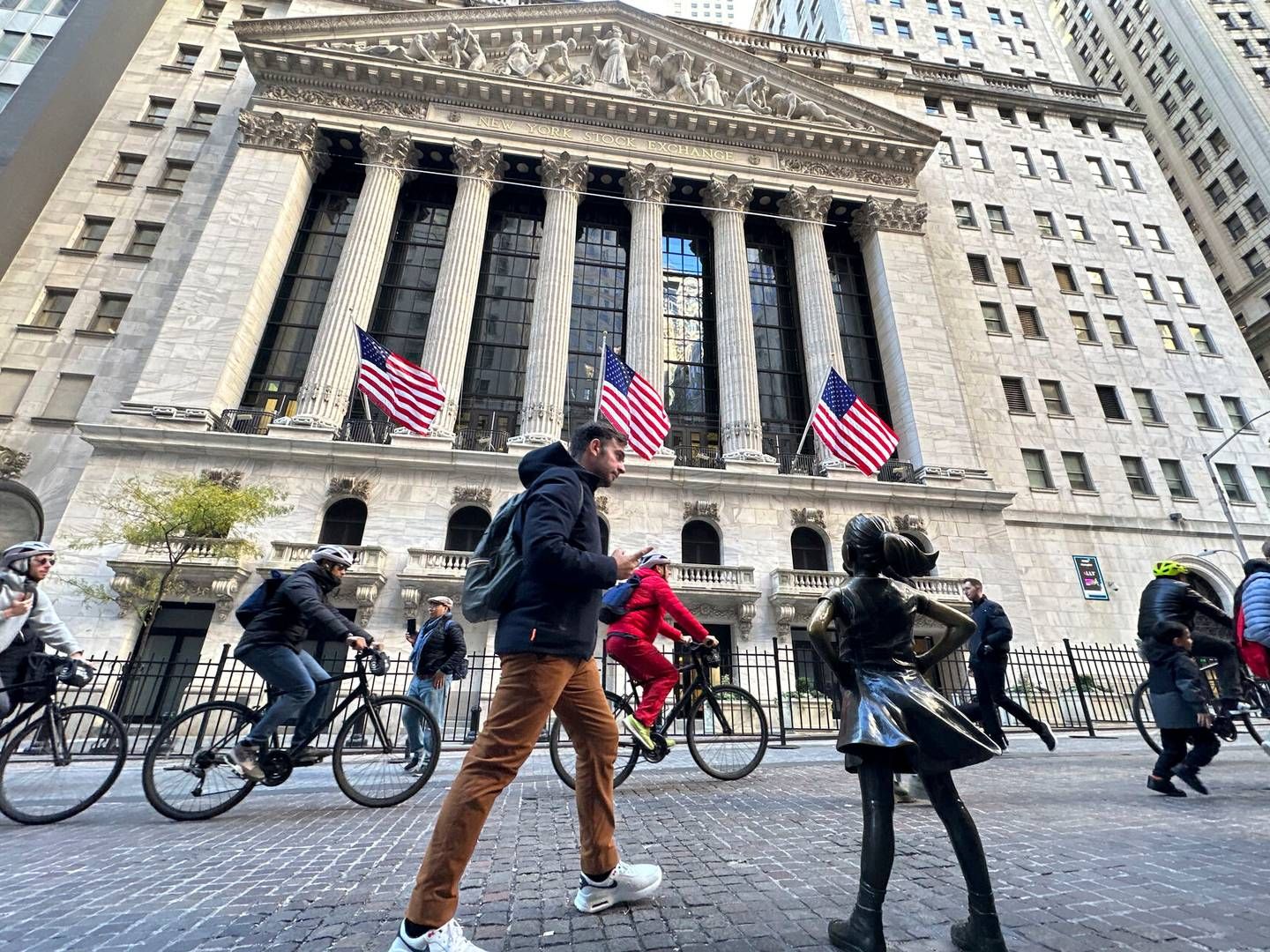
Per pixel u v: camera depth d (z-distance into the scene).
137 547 17.48
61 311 23.53
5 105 24.27
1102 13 54.66
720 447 25.38
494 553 2.92
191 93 28.28
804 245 28.41
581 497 2.90
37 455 20.75
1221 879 3.27
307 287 25.28
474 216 25.77
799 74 30.59
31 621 5.82
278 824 4.99
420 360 24.92
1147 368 29.89
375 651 5.64
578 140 28.17
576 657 2.72
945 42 42.12
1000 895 3.07
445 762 9.53
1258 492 27.83
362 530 20.23
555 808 5.52
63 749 5.67
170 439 19.22
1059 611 24.08
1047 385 28.84
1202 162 45.47
